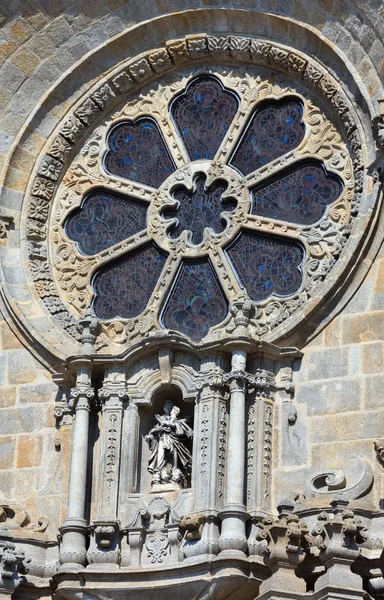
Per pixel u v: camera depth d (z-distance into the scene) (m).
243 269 39.78
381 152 38.16
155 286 40.12
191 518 36.41
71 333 39.78
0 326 40.22
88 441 38.09
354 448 36.66
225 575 35.66
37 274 40.69
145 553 36.91
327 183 39.81
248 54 41.16
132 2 41.69
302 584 34.62
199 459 37.09
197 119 41.59
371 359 37.19
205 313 39.66
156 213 40.81
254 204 40.34
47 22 41.75
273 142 40.78
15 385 39.62
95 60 42.00
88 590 36.69
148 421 38.47
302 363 37.78
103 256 40.81
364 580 34.78
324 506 35.72
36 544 37.88
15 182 41.53
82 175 41.78
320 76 39.94
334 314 37.78
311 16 39.97
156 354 38.25
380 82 38.62
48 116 41.97
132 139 41.94
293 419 37.31
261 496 36.69
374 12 38.66
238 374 37.28
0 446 39.19
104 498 37.44
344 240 38.41
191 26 41.59
